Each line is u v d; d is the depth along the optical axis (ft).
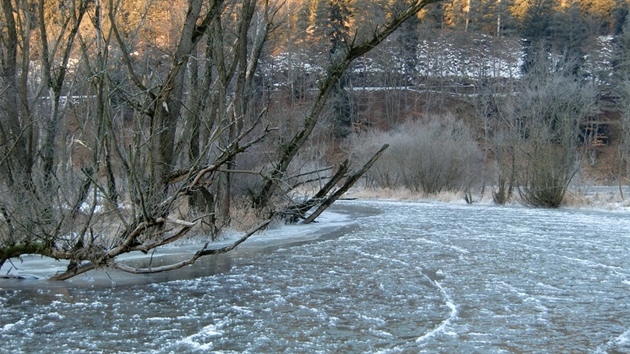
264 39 73.05
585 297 36.01
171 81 42.06
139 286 38.81
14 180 40.34
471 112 224.74
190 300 34.88
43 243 37.22
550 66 156.66
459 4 311.68
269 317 31.17
